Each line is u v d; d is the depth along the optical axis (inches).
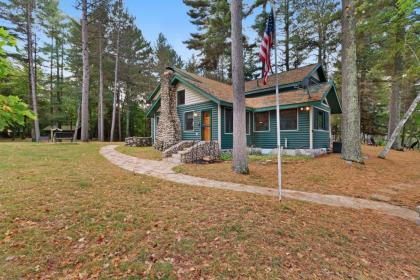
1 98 81.7
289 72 652.1
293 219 155.6
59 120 1105.4
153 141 652.7
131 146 609.0
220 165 347.3
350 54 373.7
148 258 103.3
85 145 557.3
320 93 476.4
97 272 93.1
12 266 93.5
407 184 279.1
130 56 1091.3
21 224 126.3
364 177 303.9
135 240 116.8
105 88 1144.2
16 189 183.2
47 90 1061.1
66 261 99.2
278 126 201.3
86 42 632.4
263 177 283.3
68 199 166.7
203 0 889.5
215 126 486.9
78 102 1055.0
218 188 223.5
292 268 103.0
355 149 375.9
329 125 594.6
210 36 890.1
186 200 179.6
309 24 799.7
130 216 143.4
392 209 197.2
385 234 147.6
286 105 478.6
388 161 417.7
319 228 146.0
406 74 445.1
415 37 430.3
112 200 170.1
